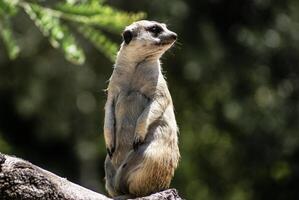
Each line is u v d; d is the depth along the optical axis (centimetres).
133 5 1748
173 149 656
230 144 1981
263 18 1972
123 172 652
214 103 1991
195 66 1841
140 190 650
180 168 1925
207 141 2047
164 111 656
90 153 1842
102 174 1922
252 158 1920
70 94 1792
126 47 677
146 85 664
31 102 1780
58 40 729
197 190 2005
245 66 1927
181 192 1922
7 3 741
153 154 640
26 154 1947
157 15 1758
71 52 730
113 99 678
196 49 1847
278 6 1961
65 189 565
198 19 1870
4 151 1852
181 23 1806
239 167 1956
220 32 1969
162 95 661
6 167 555
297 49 1950
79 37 1673
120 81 675
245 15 1978
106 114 672
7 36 773
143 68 671
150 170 642
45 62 1764
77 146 1839
